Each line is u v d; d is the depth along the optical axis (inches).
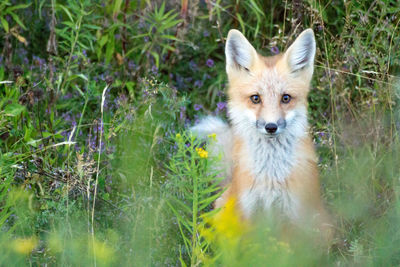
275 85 339.6
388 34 393.7
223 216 273.7
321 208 350.9
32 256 286.2
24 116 384.8
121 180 357.1
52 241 270.2
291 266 251.8
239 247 264.2
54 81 434.0
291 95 342.3
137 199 313.6
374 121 384.5
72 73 450.0
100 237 293.7
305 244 301.4
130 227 302.0
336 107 405.7
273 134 327.9
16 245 261.7
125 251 286.5
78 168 296.8
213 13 490.6
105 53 492.1
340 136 392.5
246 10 528.1
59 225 285.4
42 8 515.8
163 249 294.8
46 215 301.1
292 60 345.4
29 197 300.2
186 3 464.4
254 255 248.8
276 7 514.0
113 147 373.4
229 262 248.1
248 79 347.9
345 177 355.6
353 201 330.0
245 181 346.6
